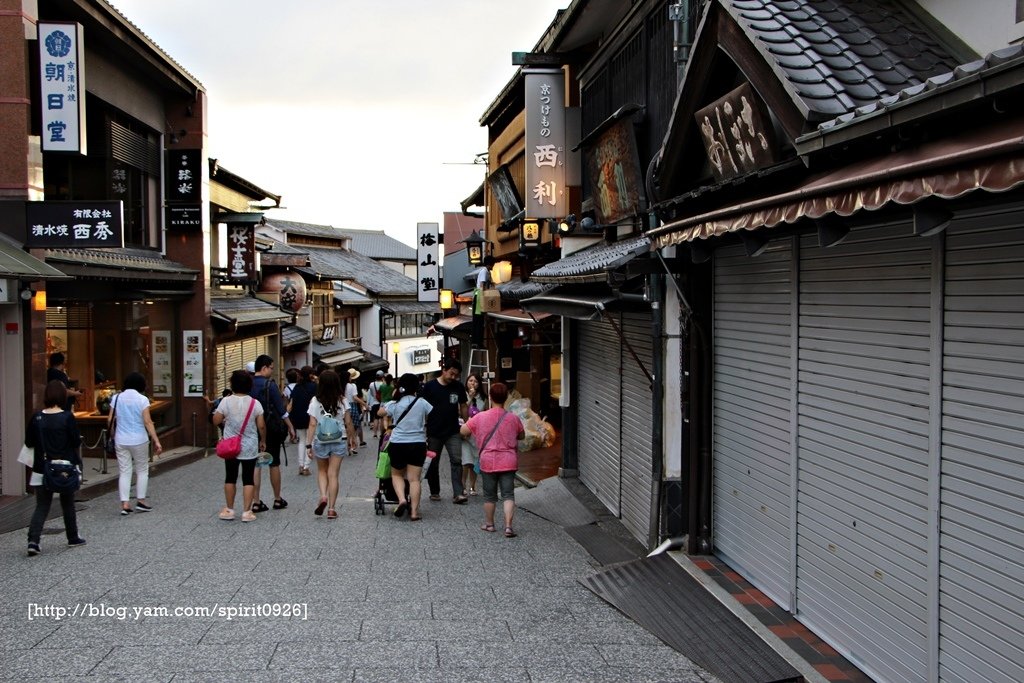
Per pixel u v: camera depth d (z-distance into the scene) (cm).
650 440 859
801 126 464
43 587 707
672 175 722
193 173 1872
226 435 983
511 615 645
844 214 365
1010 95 298
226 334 2170
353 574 761
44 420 823
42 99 1152
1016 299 373
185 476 1432
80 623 615
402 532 942
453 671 529
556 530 964
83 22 1373
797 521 587
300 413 1459
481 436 934
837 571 532
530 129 1335
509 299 1798
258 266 2850
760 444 655
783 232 542
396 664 541
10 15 1145
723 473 738
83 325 1595
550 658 553
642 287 840
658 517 799
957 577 412
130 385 1056
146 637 586
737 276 699
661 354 793
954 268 414
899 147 377
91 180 1545
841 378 525
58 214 1154
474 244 2236
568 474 1298
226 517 998
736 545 709
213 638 586
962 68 325
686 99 640
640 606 649
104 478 1331
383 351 4725
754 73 512
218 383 2116
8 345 1136
